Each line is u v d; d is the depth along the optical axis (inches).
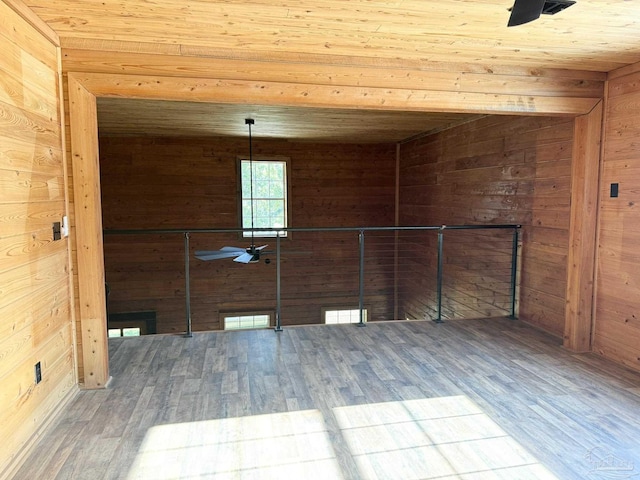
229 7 83.1
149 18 88.7
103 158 257.0
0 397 73.1
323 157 284.0
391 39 101.6
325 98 114.5
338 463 79.0
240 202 273.6
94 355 107.7
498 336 147.5
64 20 90.0
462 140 207.3
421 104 119.6
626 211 121.4
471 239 198.5
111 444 84.6
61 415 95.0
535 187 155.5
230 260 275.4
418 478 74.8
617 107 124.0
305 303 288.7
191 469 77.3
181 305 271.6
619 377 115.2
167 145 262.7
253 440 86.0
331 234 288.7
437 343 141.0
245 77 110.0
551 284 148.7
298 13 86.0
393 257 297.0
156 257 266.8
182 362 124.9
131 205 262.4
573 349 134.0
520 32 96.7
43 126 91.4
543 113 126.3
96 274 106.6
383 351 134.0
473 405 100.1
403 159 282.4
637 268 118.5
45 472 76.3
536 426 91.3
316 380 113.2
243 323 282.5
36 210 87.7
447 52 111.2
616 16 86.8
